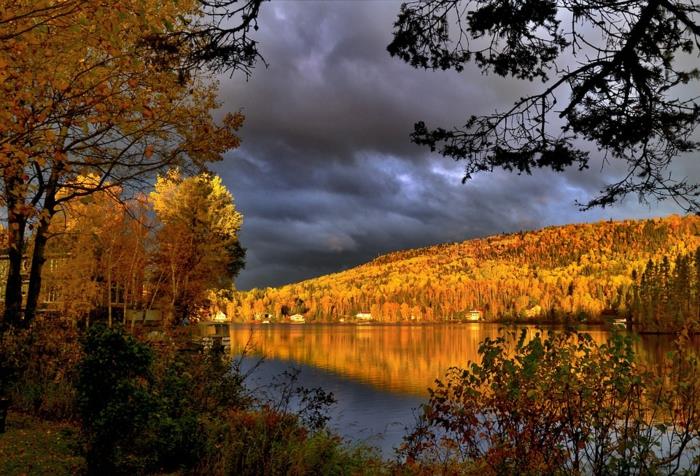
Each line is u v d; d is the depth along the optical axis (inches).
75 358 424.5
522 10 228.4
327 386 1325.0
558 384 228.4
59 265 853.2
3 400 330.6
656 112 236.2
